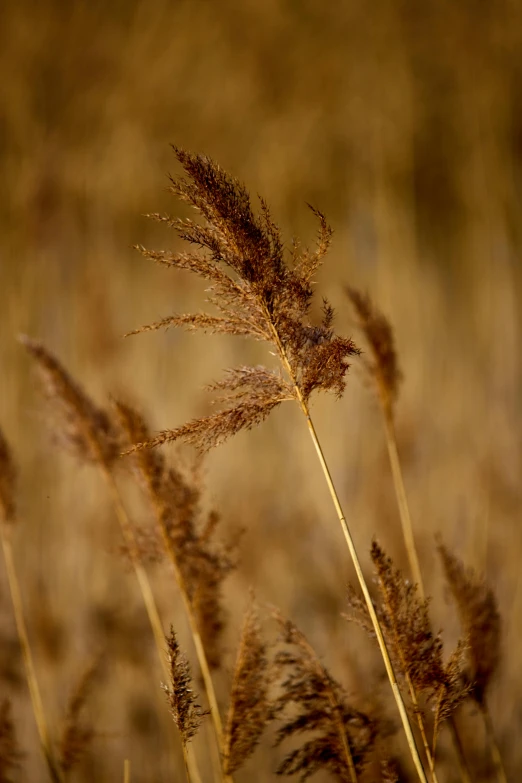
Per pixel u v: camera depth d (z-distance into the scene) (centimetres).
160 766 361
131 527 288
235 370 259
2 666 367
